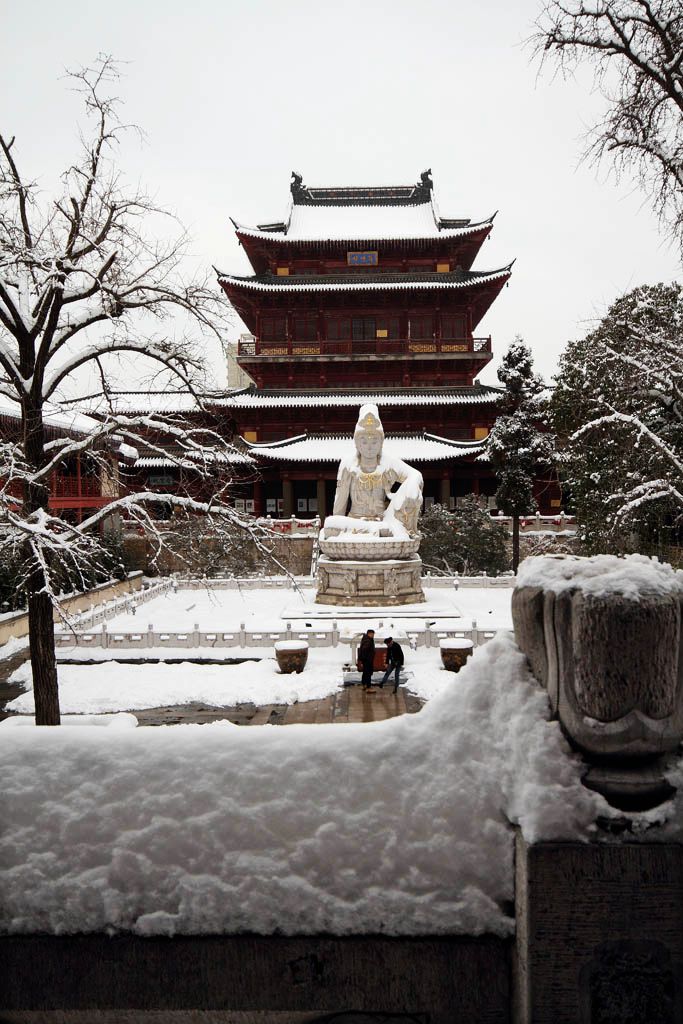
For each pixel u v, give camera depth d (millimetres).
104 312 13352
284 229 66062
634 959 3482
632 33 13375
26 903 3812
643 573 3582
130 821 3891
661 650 3443
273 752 4020
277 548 46344
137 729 4176
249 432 60438
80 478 37562
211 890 3785
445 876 3822
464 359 60719
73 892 3805
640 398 25031
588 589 3543
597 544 32750
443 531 43312
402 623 25391
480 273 61500
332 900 3783
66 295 13250
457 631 24000
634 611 3412
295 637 24547
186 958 3809
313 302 62000
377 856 3834
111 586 37625
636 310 26547
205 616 31750
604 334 28781
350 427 61031
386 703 18953
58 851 3865
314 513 62531
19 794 3936
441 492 57688
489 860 3816
